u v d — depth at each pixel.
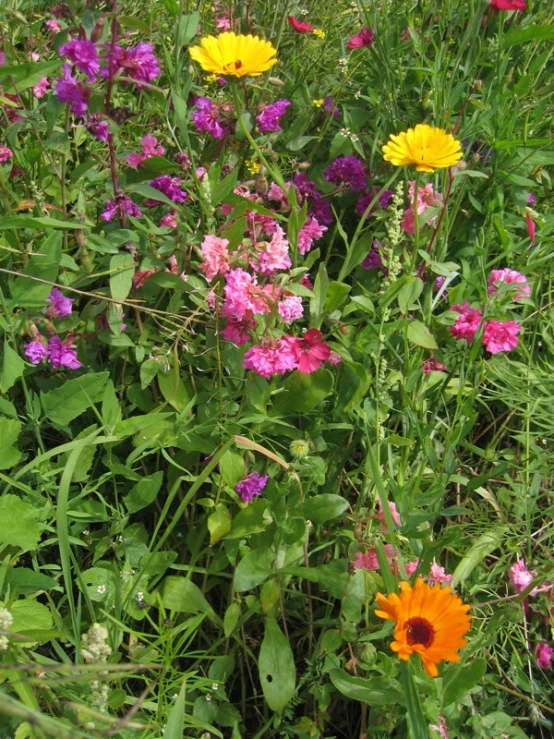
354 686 0.61
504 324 0.77
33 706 0.50
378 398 0.69
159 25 0.95
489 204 0.87
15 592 0.55
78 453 0.61
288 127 0.95
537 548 0.79
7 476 0.64
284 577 0.68
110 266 0.70
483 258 0.81
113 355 0.73
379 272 0.86
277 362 0.65
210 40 0.70
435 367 0.79
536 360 0.89
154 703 0.61
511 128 0.88
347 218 0.94
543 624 0.76
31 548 0.60
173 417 0.72
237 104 0.72
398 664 0.61
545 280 0.90
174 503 0.74
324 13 1.11
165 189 0.77
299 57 1.03
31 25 0.85
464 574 0.73
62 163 0.72
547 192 0.97
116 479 0.73
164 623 0.67
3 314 0.68
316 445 0.72
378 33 0.90
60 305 0.70
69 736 0.37
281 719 0.67
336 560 0.66
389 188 0.88
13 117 0.79
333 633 0.65
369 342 0.76
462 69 0.89
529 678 0.72
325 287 0.72
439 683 0.61
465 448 0.83
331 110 0.92
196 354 0.71
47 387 0.72
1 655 0.51
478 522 0.76
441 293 0.81
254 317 0.68
